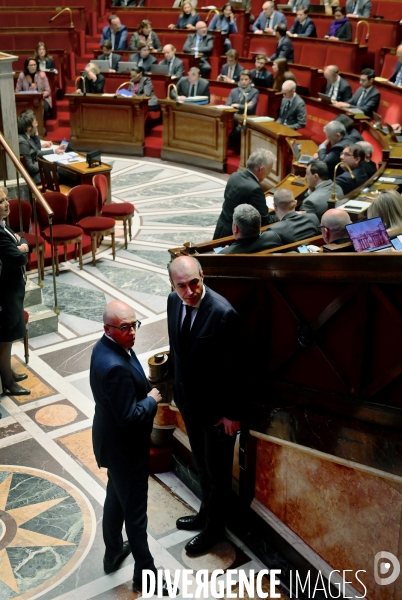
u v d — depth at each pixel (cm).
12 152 711
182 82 1330
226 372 393
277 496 414
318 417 364
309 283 355
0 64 754
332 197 667
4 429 555
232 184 653
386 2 1552
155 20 1697
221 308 382
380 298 322
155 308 757
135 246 930
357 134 880
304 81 1319
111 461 387
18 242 595
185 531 452
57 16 1623
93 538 448
